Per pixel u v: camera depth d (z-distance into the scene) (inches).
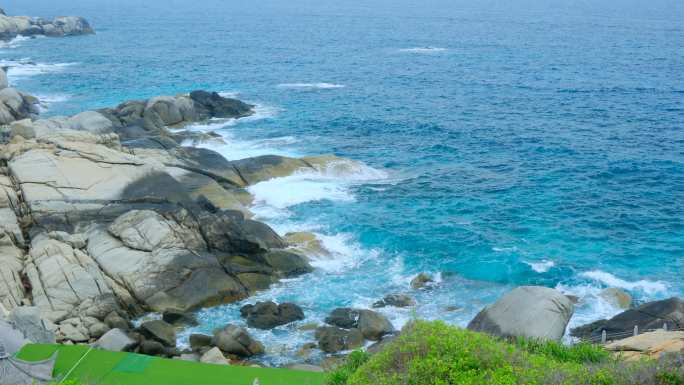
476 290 1305.4
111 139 1758.1
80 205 1403.8
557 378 547.2
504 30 6358.3
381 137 2396.7
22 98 2593.5
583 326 1100.5
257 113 2738.7
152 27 6437.0
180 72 3745.1
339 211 1672.0
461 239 1518.2
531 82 3503.9
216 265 1310.3
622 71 3855.8
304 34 5915.4
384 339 1114.7
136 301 1237.1
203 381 803.4
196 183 1658.5
